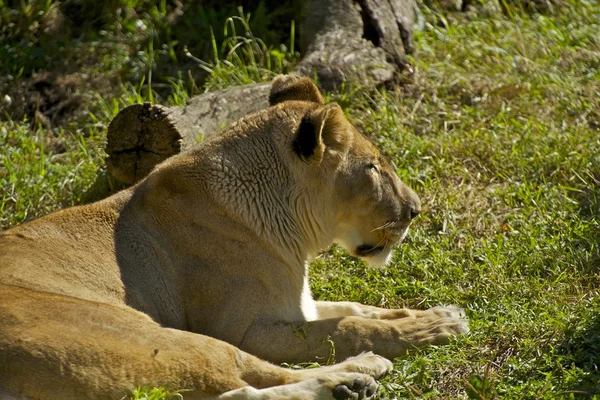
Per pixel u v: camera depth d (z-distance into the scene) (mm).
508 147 13891
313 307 10414
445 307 10109
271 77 15633
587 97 15055
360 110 14805
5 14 17344
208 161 9828
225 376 8227
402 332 9547
